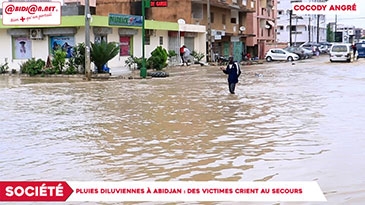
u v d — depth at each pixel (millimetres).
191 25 47000
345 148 9555
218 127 12242
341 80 26656
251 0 66812
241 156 9117
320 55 77000
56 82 27688
